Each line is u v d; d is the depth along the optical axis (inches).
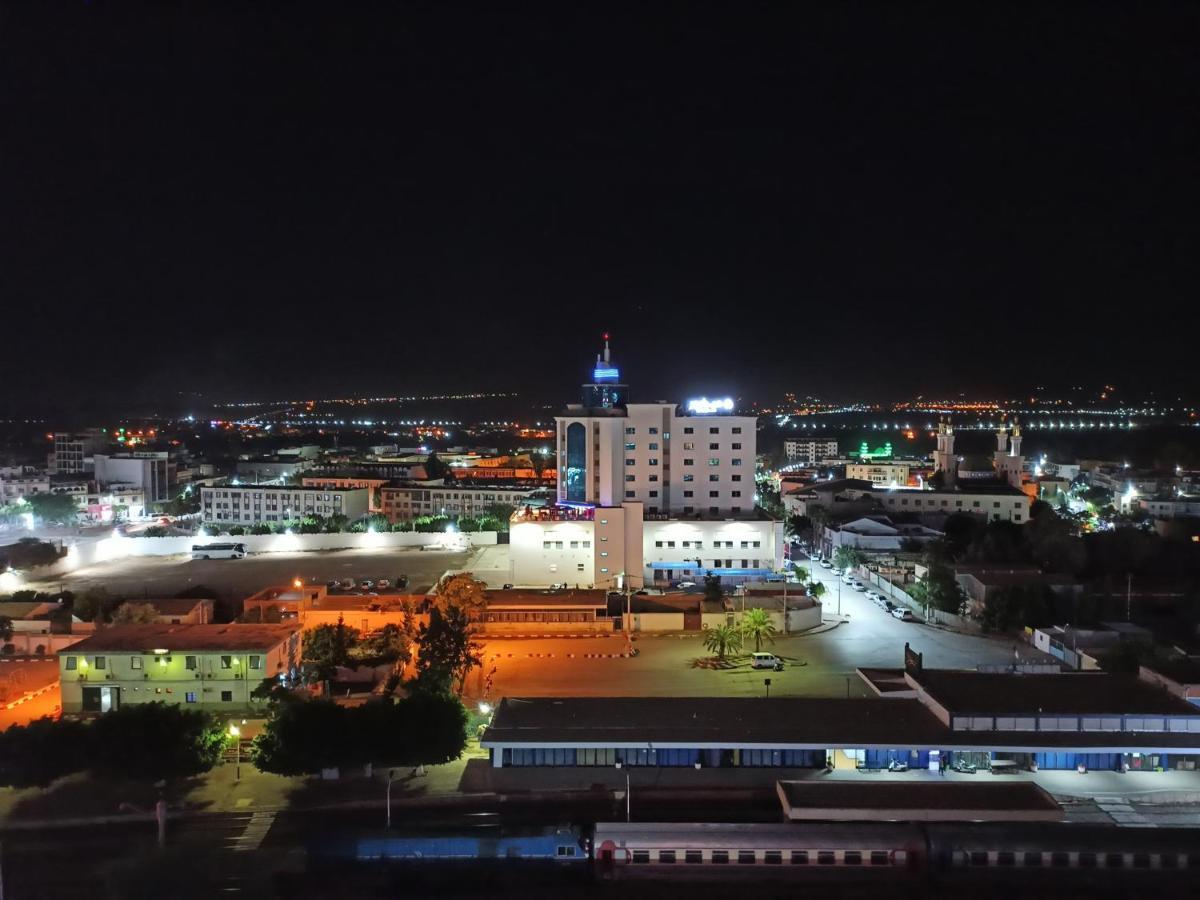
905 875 2613.2
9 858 2672.2
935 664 4505.4
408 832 2797.7
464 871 2647.6
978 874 2608.3
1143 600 5457.7
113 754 2945.4
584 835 2778.1
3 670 4315.9
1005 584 5457.7
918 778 3107.8
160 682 3732.8
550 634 5118.1
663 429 6609.3
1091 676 3654.0
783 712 3420.3
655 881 2605.8
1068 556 6289.4
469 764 3282.5
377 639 4365.2
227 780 3174.2
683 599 5570.9
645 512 6599.4
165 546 7864.2
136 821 2893.7
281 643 3905.0
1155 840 2637.8
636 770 3203.7
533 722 3344.0
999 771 3144.7
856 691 4074.8
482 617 5132.9
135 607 4958.2
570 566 6186.0
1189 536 7401.6
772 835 2669.8
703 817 2906.0
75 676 3720.5
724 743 3159.5
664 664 4512.8
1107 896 2516.0
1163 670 3666.3
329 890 2532.0
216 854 2699.3
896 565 6648.6
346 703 3791.8
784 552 6727.4
